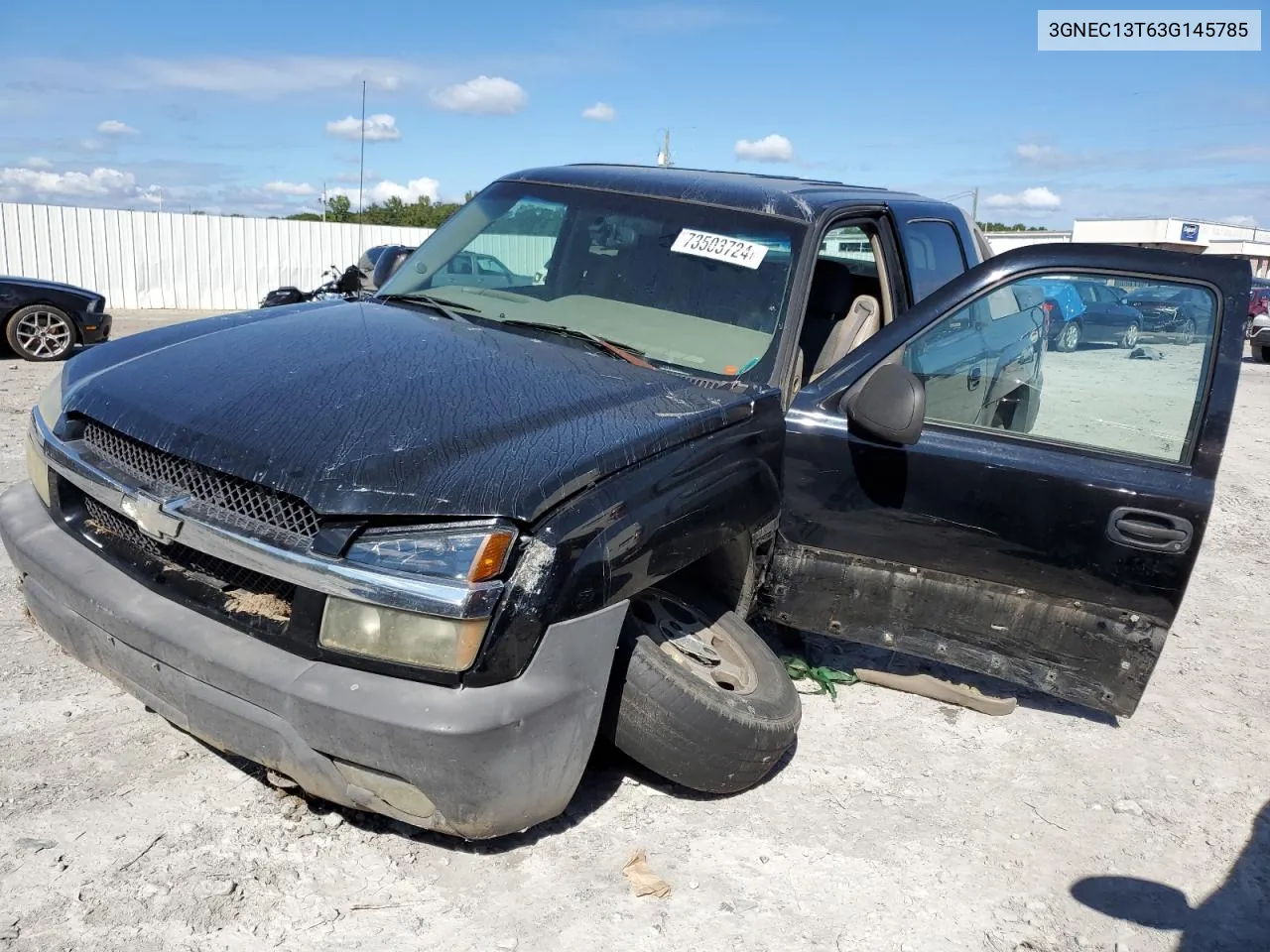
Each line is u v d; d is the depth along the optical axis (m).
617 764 3.35
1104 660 3.34
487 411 2.71
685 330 3.56
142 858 2.62
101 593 2.63
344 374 2.85
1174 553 3.17
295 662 2.37
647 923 2.63
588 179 4.19
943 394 3.41
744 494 3.08
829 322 4.28
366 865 2.70
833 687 4.07
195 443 2.53
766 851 3.00
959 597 3.43
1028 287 3.42
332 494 2.34
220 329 3.37
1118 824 3.40
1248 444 11.56
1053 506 3.25
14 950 2.27
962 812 3.36
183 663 2.46
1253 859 3.28
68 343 11.97
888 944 2.68
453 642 2.28
